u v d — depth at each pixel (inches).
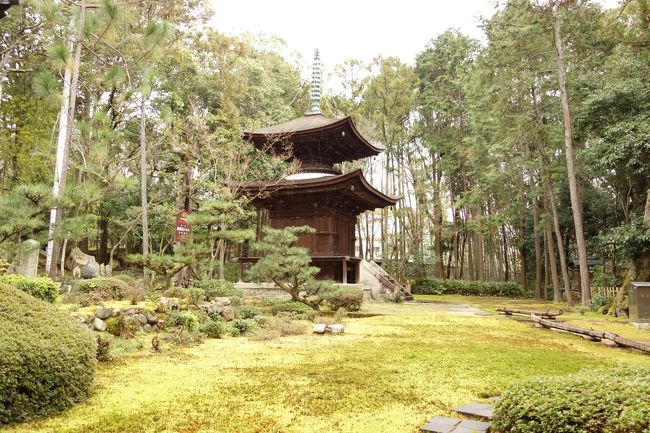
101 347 289.7
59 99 491.8
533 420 150.3
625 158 721.6
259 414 194.9
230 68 1010.1
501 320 602.5
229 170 816.3
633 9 709.9
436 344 387.5
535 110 1002.1
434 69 1553.9
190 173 709.3
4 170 924.6
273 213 933.8
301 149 943.7
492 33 966.4
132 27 727.7
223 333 415.2
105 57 804.6
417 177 1348.4
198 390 231.0
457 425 181.9
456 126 1487.5
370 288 975.0
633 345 368.8
